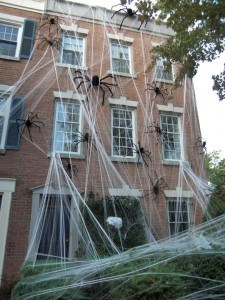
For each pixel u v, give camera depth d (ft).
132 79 42.91
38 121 36.09
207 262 20.97
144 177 37.91
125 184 36.63
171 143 41.83
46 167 34.45
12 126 34.78
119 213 33.58
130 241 32.27
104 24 44.96
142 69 44.34
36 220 31.91
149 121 41.29
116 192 35.73
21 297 20.97
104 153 37.32
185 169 40.06
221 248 22.40
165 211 37.11
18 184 32.76
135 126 40.60
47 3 42.65
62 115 37.96
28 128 35.37
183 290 18.74
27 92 37.06
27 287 21.74
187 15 26.58
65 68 40.06
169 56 31.04
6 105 35.60
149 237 34.24
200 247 23.24
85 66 41.22
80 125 38.09
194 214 38.17
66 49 41.98
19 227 31.27
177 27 27.81
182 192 38.65
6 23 40.47
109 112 39.88
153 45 46.47
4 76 36.86
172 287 18.49
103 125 38.86
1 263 29.37
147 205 36.68
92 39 43.45
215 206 36.22
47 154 35.04
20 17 40.83
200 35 27.35
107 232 32.01
